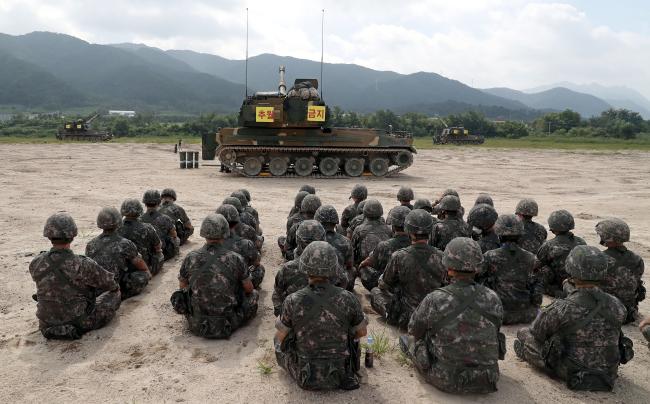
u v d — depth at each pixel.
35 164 31.52
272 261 10.66
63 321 6.45
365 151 26.97
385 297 7.25
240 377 5.66
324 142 26.30
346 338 5.24
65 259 6.34
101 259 7.41
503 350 5.16
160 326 7.05
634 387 5.54
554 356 5.41
